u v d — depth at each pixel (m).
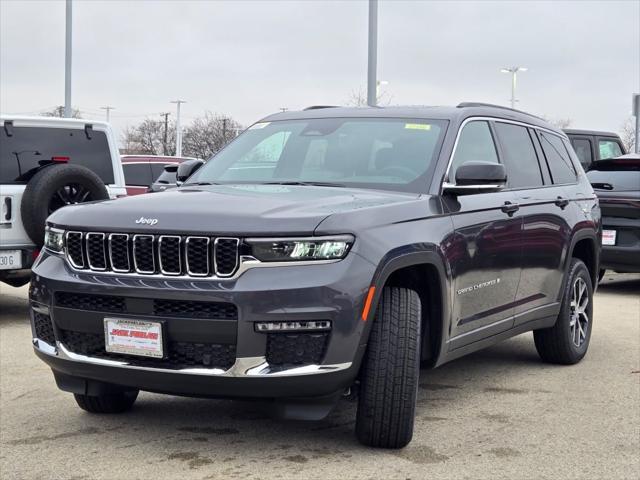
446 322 4.86
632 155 11.60
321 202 4.45
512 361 6.87
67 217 4.57
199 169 5.82
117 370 4.26
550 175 6.64
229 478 4.07
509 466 4.29
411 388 4.32
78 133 9.62
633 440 4.76
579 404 5.52
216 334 4.06
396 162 5.24
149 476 4.11
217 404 5.47
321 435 4.76
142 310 4.19
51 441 4.67
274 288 4.01
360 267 4.14
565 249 6.47
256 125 6.13
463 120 5.59
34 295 4.59
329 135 5.63
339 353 4.09
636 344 7.66
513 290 5.75
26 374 6.36
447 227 4.89
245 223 4.11
